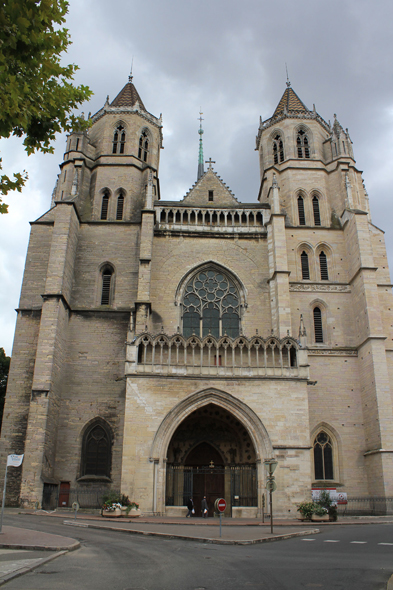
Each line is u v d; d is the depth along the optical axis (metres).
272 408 38.66
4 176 15.56
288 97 66.50
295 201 57.69
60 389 45.84
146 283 48.47
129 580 13.62
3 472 42.81
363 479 45.25
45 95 16.55
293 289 52.44
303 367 40.00
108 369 47.25
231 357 41.47
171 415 37.88
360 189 58.50
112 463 43.91
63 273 47.44
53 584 12.78
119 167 57.91
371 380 46.12
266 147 63.06
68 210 50.25
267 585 12.94
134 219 55.56
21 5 13.19
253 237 54.69
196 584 13.15
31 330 48.78
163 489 36.19
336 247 54.97
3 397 66.31
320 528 29.86
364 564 16.08
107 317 49.28
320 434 47.22
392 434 43.53
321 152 60.66
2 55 13.48
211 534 25.19
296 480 36.81
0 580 12.82
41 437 40.53
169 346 40.31
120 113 61.81
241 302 51.91
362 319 49.16
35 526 28.16
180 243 53.78
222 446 43.66
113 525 29.39
